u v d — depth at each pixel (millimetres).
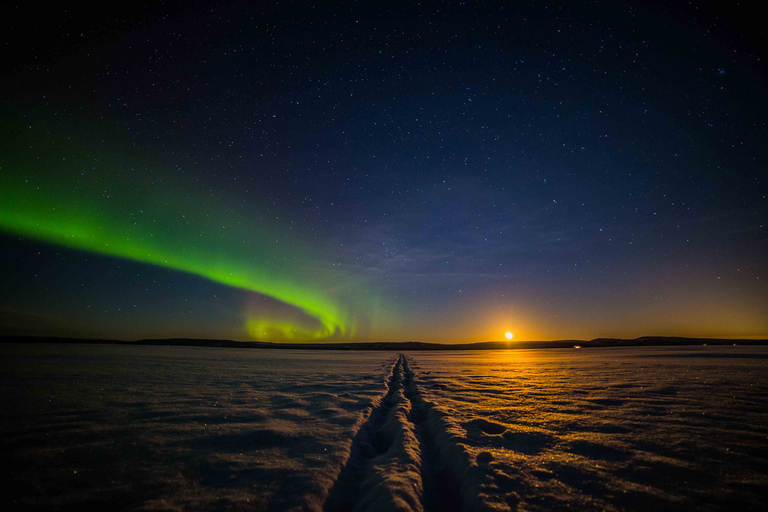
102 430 6113
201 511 3385
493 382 13492
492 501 3553
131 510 3393
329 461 4832
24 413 7270
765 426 6016
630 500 3527
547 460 4719
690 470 4188
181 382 12773
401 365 26094
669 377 13156
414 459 4961
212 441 5660
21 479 4074
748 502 3379
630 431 5922
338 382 13969
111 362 20484
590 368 18359
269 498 3711
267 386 12305
